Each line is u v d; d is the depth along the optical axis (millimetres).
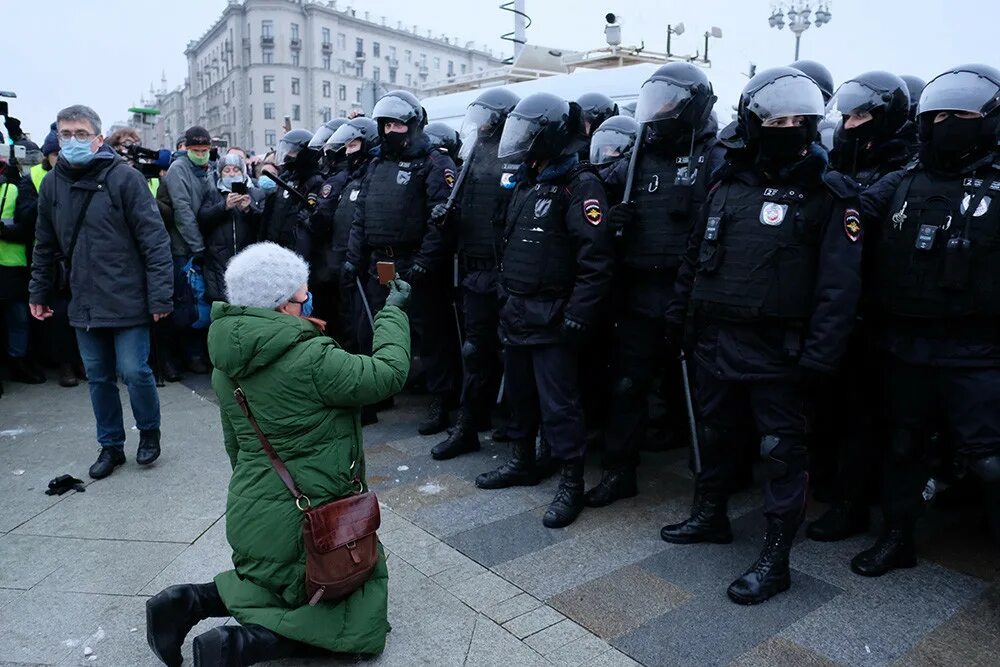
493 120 3988
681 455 4324
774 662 2377
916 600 2730
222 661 2125
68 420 4973
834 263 2518
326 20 64938
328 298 5941
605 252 3225
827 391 3418
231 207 5719
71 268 3834
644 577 2916
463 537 3271
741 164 2758
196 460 4227
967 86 2463
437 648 2475
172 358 6008
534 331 3383
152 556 3141
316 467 2230
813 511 3566
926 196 2611
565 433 3406
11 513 3570
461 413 4297
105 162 3791
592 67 7125
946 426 2814
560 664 2383
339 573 2203
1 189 5379
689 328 2980
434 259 4184
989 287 2492
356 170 5316
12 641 2566
